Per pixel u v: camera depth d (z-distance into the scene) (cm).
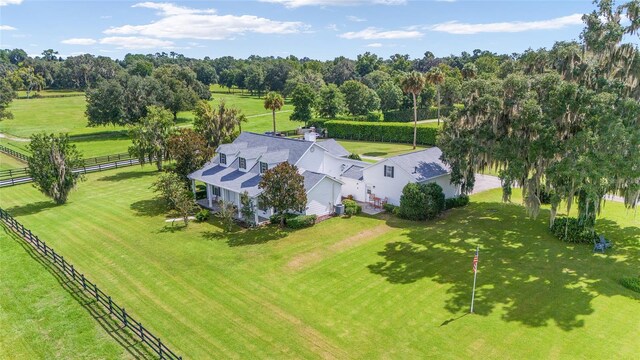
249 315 1958
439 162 3734
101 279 2342
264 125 9225
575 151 2453
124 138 7606
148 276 2367
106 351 1719
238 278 2325
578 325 1834
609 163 2266
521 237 2850
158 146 4591
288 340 1767
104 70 16600
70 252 2716
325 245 2773
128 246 2795
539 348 1684
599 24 2503
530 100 2581
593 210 2673
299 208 3006
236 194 3384
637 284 2131
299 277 2331
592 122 2394
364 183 3756
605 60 2556
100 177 4800
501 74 3684
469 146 3041
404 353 1675
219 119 4638
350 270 2411
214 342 1759
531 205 2734
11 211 3597
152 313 1989
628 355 1630
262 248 2728
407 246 2741
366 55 15825
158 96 8231
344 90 9200
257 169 3522
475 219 3231
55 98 13675
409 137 6956
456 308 1994
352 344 1738
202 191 3938
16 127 8844
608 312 1933
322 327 1858
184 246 2777
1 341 1805
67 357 1691
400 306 2020
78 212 3534
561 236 2791
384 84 9531
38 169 3647
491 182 4416
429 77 6250
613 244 2700
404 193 3244
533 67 3020
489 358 1633
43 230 3128
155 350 1692
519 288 2170
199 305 2055
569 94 2434
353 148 6619
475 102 2916
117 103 7656
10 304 2092
